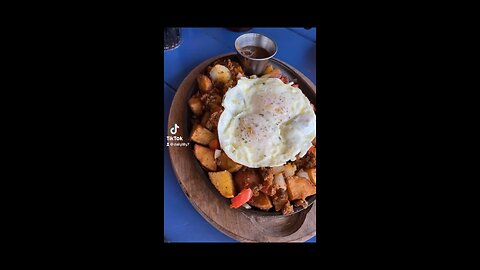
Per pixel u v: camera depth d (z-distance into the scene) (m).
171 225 0.36
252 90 0.39
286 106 0.38
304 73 0.47
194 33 0.50
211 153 0.37
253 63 0.40
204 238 0.36
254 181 0.35
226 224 0.35
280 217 0.36
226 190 0.34
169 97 0.44
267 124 0.37
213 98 0.39
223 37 0.50
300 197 0.35
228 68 0.43
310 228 0.35
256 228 0.35
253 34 0.42
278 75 0.42
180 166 0.37
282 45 0.50
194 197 0.36
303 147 0.37
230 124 0.37
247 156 0.36
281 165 0.36
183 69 0.46
